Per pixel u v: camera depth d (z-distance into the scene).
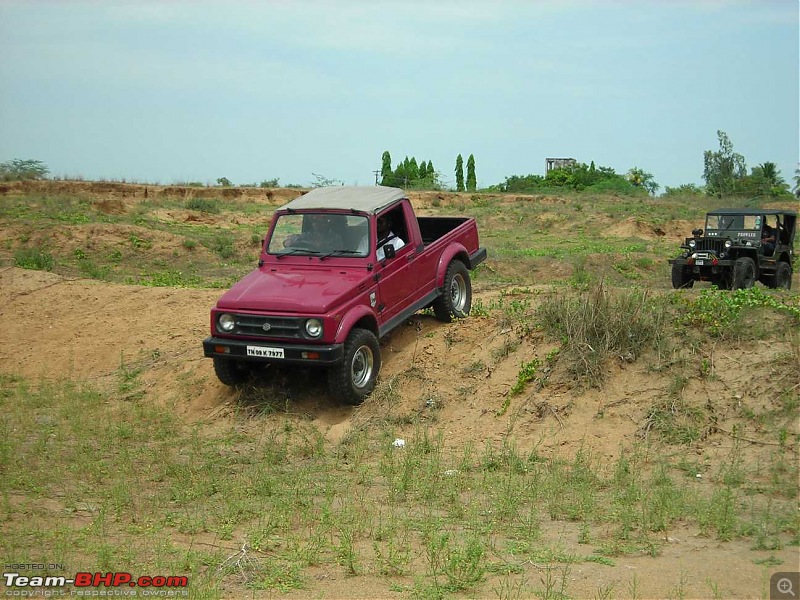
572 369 9.58
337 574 5.71
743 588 5.30
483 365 10.18
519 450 8.73
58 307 14.39
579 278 14.78
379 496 7.53
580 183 72.81
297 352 9.33
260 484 7.64
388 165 72.50
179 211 31.48
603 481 7.75
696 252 18.67
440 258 11.38
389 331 10.37
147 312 13.95
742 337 9.39
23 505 7.14
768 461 7.81
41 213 26.59
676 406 8.79
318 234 10.47
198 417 10.17
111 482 7.85
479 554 5.82
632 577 5.52
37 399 10.97
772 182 61.91
